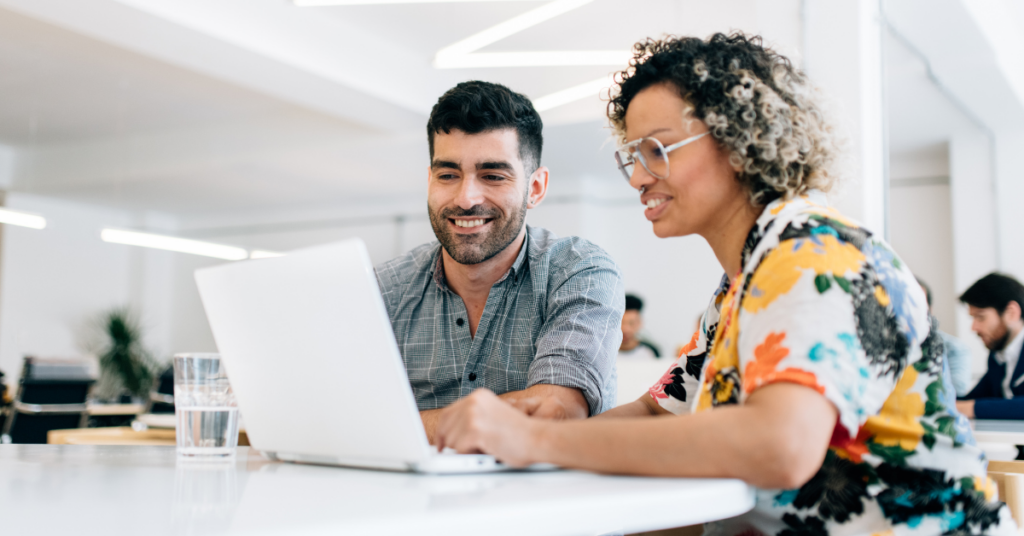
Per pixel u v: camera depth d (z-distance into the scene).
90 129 7.84
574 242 1.75
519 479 0.84
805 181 1.08
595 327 1.51
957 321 5.53
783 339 0.84
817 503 0.96
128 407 6.73
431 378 1.72
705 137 1.06
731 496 0.75
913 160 5.70
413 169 7.92
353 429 0.92
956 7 3.60
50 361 5.94
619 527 0.68
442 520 0.59
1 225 9.31
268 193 9.30
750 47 1.10
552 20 4.93
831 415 0.81
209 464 1.08
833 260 0.88
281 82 5.21
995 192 5.40
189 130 7.75
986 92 4.69
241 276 1.00
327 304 0.89
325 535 0.55
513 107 1.60
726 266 1.12
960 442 0.93
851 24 2.38
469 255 1.62
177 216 11.11
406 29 5.31
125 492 0.79
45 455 1.25
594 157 7.43
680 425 0.81
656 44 1.22
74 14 4.12
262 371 1.03
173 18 4.19
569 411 1.35
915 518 0.92
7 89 6.54
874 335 0.87
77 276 10.14
